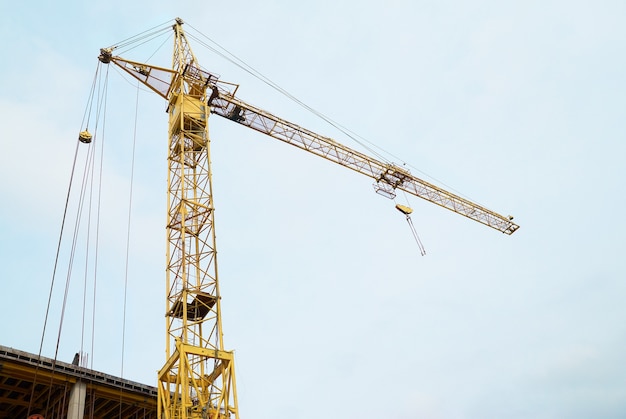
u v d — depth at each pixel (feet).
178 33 233.35
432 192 321.52
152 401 204.85
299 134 274.98
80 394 187.32
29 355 180.75
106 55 216.74
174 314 176.86
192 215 190.90
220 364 166.20
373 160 299.38
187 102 211.41
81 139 193.67
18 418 207.92
